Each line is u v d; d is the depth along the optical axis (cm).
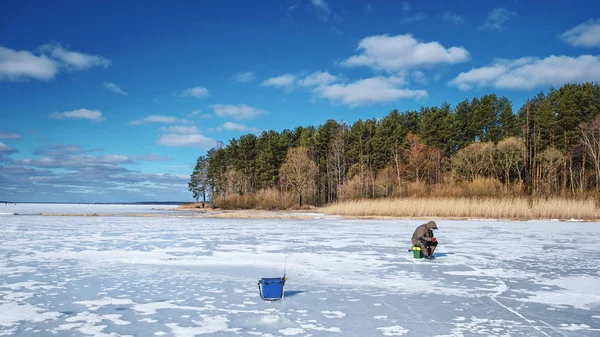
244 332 715
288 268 1324
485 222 3269
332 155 7700
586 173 5884
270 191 6819
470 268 1328
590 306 890
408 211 3997
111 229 2841
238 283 1103
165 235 2380
